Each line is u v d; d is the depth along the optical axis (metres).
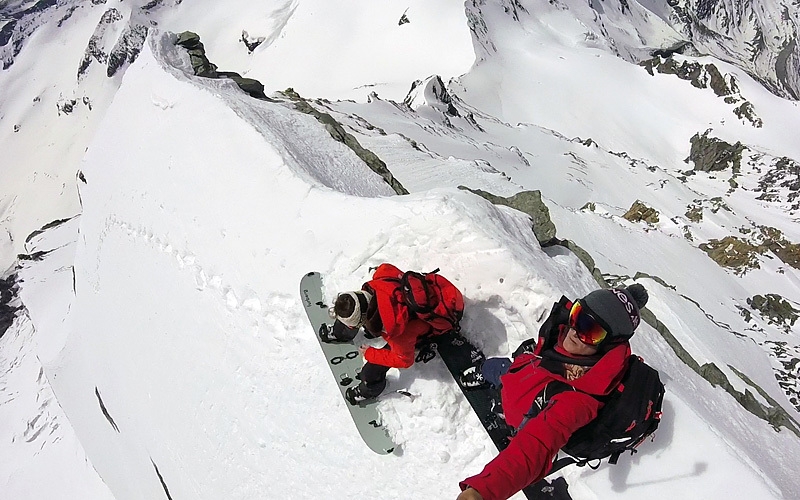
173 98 12.13
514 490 3.51
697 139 79.00
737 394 9.35
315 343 7.08
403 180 19.22
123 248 12.53
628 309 3.83
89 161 15.35
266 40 175.50
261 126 10.06
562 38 111.69
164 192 11.05
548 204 24.83
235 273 8.54
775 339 19.97
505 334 5.88
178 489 9.15
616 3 145.12
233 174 9.45
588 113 89.25
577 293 6.91
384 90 107.88
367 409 5.96
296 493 6.63
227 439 7.92
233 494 7.61
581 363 4.00
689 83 87.56
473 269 6.04
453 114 57.00
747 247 29.95
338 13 151.50
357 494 6.02
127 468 12.60
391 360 5.13
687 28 193.00
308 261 7.37
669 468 4.98
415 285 4.91
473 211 6.30
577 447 4.26
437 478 5.54
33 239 35.88
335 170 11.07
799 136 75.56
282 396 7.20
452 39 107.44
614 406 4.11
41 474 19.11
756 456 6.74
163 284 10.46
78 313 16.88
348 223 7.12
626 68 94.56
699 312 14.72
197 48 16.55
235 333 8.20
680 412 5.23
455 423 5.60
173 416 9.54
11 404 24.92
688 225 34.38
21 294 28.38
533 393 4.22
